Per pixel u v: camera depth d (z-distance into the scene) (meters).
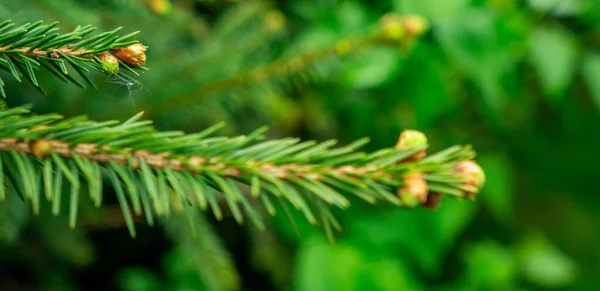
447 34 0.81
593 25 0.89
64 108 0.56
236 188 0.35
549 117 1.01
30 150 0.33
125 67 0.33
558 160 1.04
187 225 0.57
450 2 0.83
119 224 0.78
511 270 1.03
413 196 0.34
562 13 0.88
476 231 1.09
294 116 0.90
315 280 0.92
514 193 1.07
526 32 0.84
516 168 1.05
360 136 0.97
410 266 1.00
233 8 0.64
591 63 0.89
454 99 0.92
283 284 0.99
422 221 0.95
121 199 0.33
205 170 0.35
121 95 0.58
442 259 1.07
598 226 1.10
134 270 1.02
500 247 1.07
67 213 0.62
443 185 0.35
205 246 0.57
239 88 0.56
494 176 0.96
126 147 0.34
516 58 0.87
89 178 0.33
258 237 0.92
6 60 0.33
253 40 0.61
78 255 0.67
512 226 1.09
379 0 0.87
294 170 0.35
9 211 0.51
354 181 0.35
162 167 0.35
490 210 1.08
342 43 0.53
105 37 0.33
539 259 1.05
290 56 0.54
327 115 0.94
